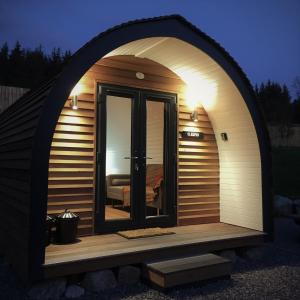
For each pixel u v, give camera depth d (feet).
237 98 18.97
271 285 14.70
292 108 81.41
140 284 14.47
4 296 13.12
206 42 17.42
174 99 20.24
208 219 21.26
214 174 21.65
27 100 18.29
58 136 16.48
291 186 44.55
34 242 12.47
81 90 17.19
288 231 27.07
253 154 19.56
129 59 18.76
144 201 18.79
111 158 29.17
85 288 13.69
